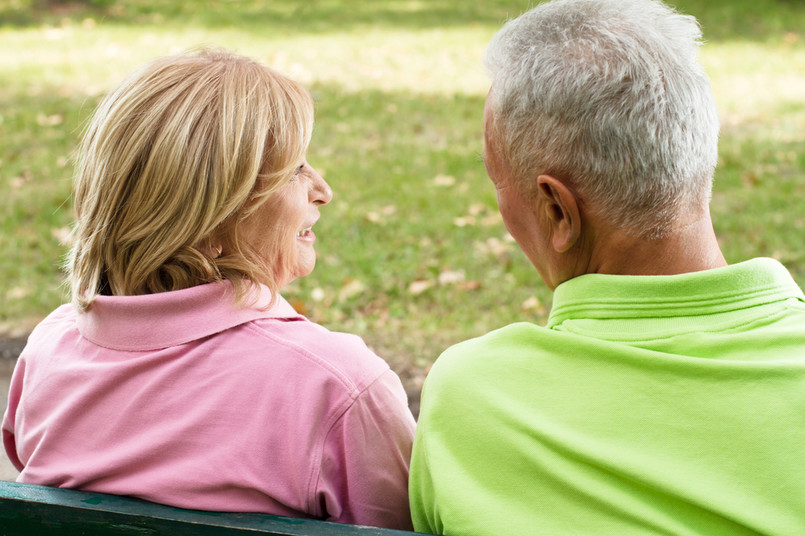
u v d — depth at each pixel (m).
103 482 1.25
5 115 7.48
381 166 6.25
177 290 1.26
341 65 9.67
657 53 1.11
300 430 1.21
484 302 4.21
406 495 1.31
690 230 1.15
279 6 13.58
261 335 1.25
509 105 1.16
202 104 1.25
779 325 1.10
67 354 1.33
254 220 1.32
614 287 1.13
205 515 1.16
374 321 4.04
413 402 3.36
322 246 4.84
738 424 1.05
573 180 1.13
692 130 1.11
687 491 1.03
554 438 1.08
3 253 4.78
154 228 1.25
